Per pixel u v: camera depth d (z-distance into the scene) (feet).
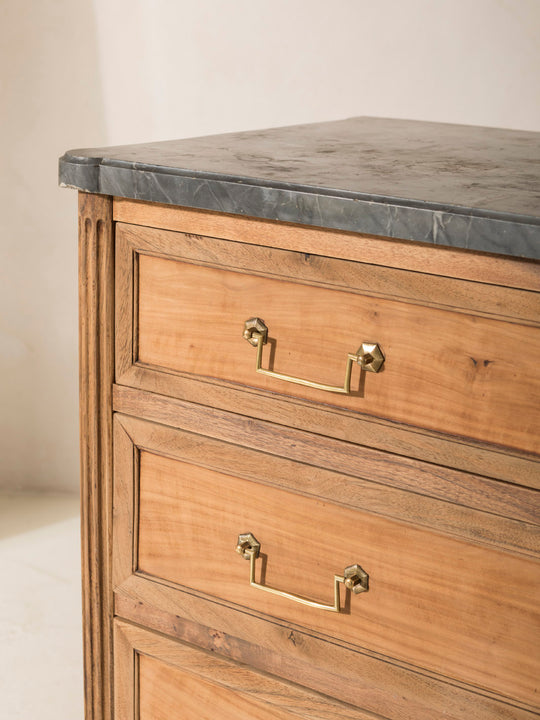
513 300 2.37
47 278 7.34
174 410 3.06
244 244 2.75
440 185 2.67
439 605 2.74
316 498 2.87
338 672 2.98
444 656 2.77
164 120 6.94
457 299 2.45
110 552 3.37
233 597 3.14
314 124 4.48
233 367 2.91
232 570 3.12
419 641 2.80
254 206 2.61
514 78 6.15
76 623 5.87
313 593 2.96
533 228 2.22
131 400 3.15
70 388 7.54
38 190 7.16
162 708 3.46
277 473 2.91
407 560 2.76
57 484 7.78
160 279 2.97
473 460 2.56
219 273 2.84
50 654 5.56
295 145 3.52
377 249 2.53
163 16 6.69
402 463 2.68
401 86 6.42
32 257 7.32
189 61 6.76
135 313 3.05
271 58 6.61
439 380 2.56
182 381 3.01
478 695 2.73
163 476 3.18
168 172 2.73
